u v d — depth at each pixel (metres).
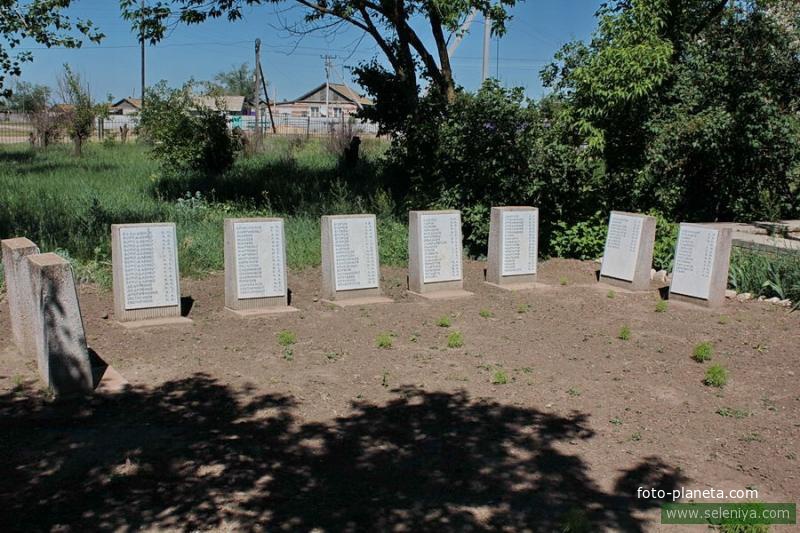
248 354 6.50
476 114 11.44
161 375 5.89
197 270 9.73
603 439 4.99
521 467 4.52
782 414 5.59
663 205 12.94
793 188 16.58
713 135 13.07
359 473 4.36
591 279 10.59
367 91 17.69
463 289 9.55
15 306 6.32
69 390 5.37
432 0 13.62
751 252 10.84
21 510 3.79
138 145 34.00
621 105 11.74
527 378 6.14
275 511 3.88
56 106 33.88
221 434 4.82
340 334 7.21
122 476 4.20
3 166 21.77
